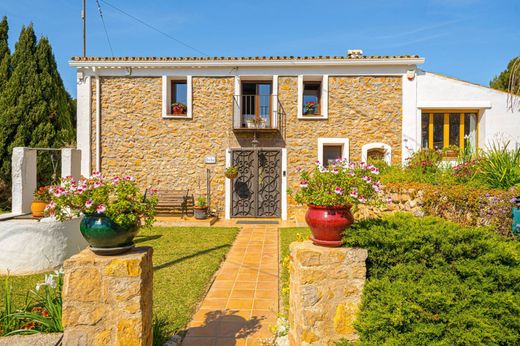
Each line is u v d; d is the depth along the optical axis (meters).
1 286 4.32
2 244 4.91
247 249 6.44
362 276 2.44
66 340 2.26
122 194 2.35
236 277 4.80
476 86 9.62
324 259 2.42
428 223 2.79
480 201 4.38
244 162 10.05
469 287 2.33
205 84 9.98
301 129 9.92
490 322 2.14
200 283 4.38
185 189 9.98
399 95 9.77
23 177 6.27
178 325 3.24
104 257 2.29
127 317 2.25
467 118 9.94
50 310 2.82
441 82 9.67
